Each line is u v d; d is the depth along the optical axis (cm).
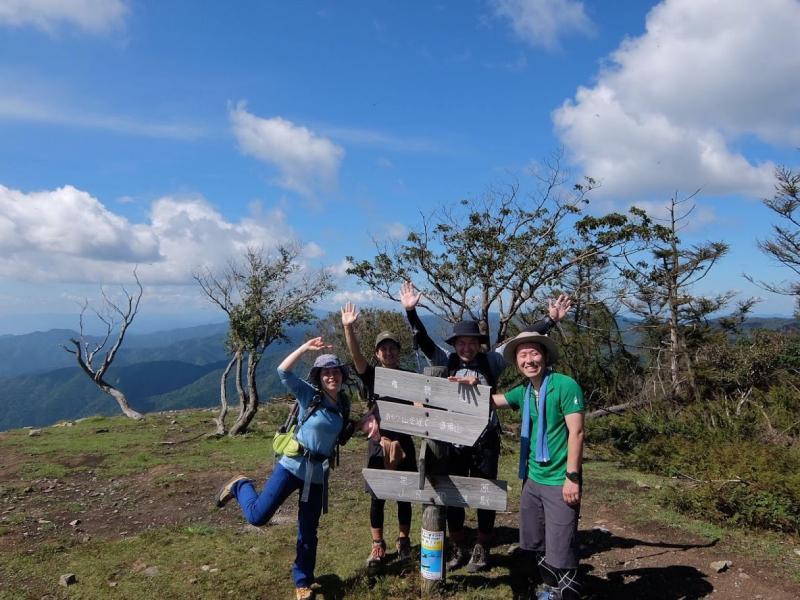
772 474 594
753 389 1471
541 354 374
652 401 1598
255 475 891
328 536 565
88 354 1922
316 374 427
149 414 1894
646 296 2103
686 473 781
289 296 1458
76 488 835
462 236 1538
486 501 407
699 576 446
